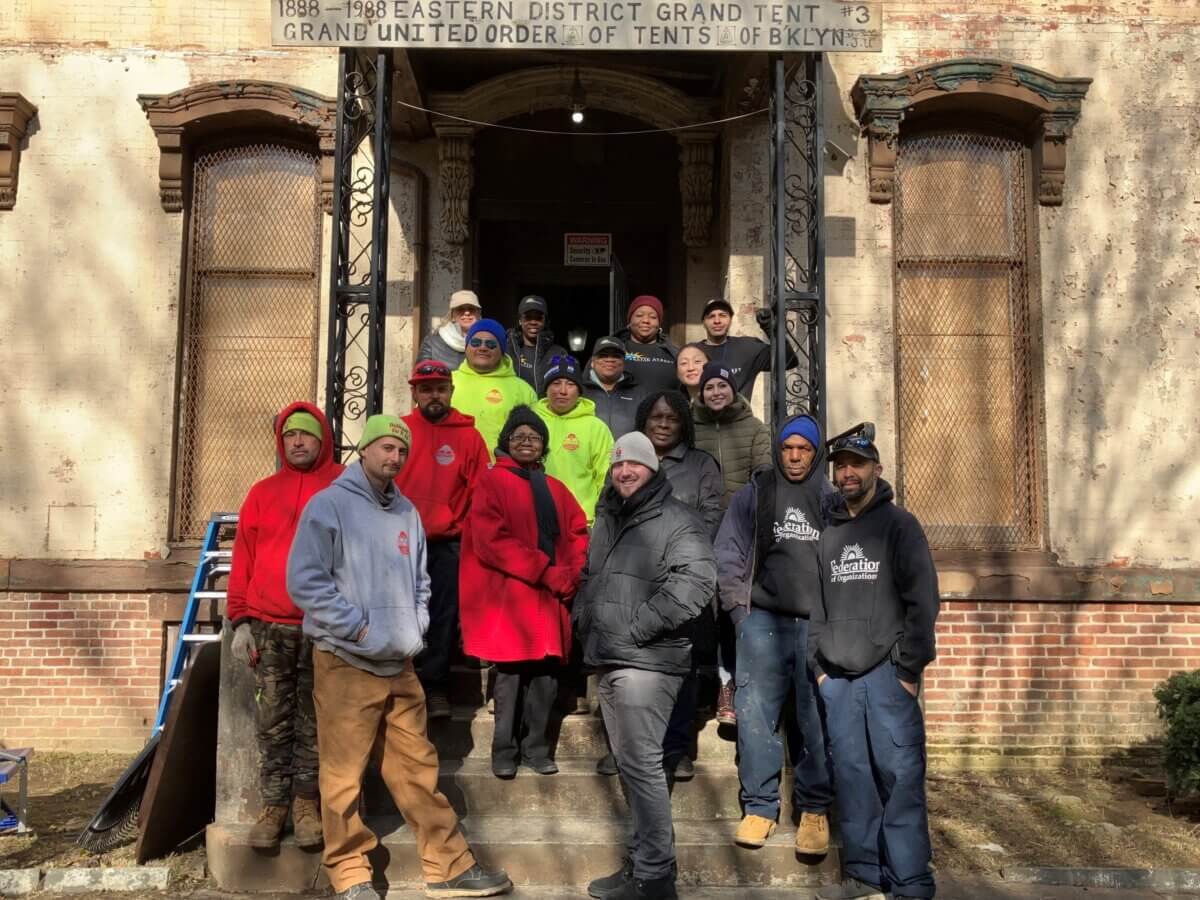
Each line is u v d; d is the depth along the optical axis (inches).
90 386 336.8
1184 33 352.5
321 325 346.9
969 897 209.2
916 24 350.6
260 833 201.0
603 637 189.2
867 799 187.6
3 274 338.3
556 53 346.3
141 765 222.8
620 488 193.0
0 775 230.5
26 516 331.6
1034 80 340.8
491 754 227.3
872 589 187.9
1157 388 342.3
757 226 351.9
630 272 408.8
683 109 365.7
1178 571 334.0
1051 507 337.1
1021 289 352.5
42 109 344.5
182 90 339.3
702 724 230.2
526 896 195.8
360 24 281.3
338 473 211.5
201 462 346.3
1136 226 346.3
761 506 209.6
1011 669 329.1
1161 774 309.1
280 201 354.9
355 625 182.5
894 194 351.3
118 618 328.5
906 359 349.7
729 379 241.9
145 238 341.7
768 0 280.7
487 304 403.5
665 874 186.9
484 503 216.1
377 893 189.2
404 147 361.4
